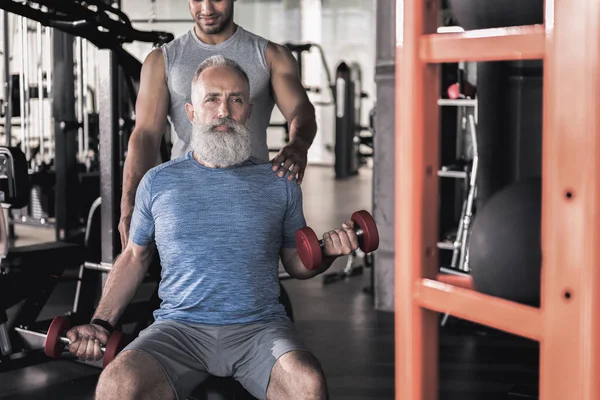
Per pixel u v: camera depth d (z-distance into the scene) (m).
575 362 1.45
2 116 6.11
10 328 3.52
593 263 1.41
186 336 2.22
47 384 3.41
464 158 4.66
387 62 4.42
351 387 3.36
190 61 2.77
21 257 3.52
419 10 1.68
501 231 1.73
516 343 3.97
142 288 5.17
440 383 3.42
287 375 2.08
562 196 1.44
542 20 1.77
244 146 2.26
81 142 6.38
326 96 12.77
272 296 2.29
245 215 2.25
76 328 2.17
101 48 3.43
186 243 2.24
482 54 1.57
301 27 12.64
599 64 1.37
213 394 2.26
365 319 4.44
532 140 3.52
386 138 4.50
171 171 2.30
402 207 1.76
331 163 13.01
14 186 3.18
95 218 3.78
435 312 1.80
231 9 2.75
